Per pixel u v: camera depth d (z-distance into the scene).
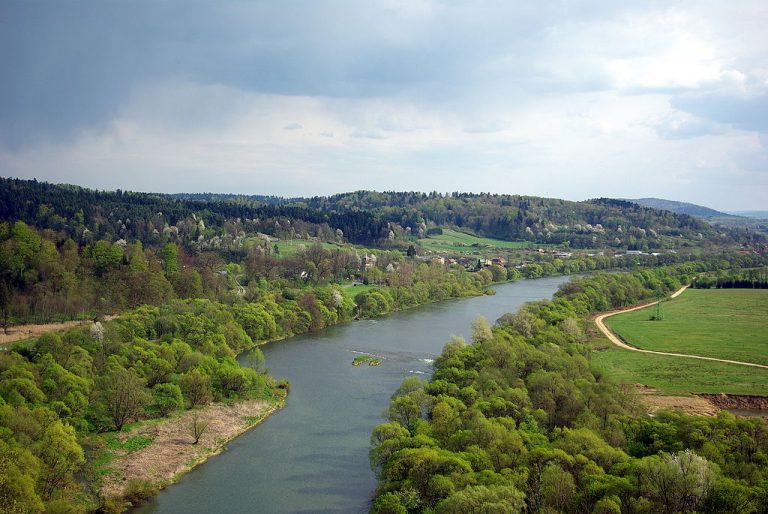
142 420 101.50
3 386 92.06
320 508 76.50
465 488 58.94
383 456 76.31
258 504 77.38
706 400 114.50
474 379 103.62
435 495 63.38
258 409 111.44
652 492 58.66
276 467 88.25
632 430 79.25
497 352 112.19
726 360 144.12
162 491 80.75
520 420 83.81
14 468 64.50
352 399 118.69
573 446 69.88
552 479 61.09
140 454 89.50
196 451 92.38
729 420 76.81
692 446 71.62
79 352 116.50
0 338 141.50
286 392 122.88
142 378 107.69
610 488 58.66
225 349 136.88
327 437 99.56
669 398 115.00
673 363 140.88
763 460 67.81
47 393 97.62
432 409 90.12
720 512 55.22
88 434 93.38
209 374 116.25
